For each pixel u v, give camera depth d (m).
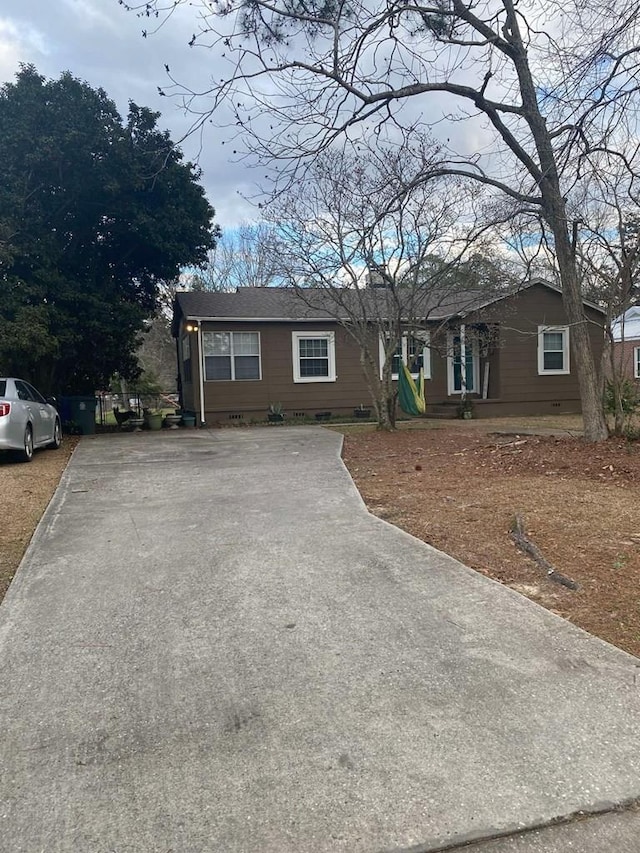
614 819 1.87
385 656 2.92
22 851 1.77
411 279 13.19
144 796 2.00
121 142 13.27
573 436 10.05
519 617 3.32
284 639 3.13
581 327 9.14
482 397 18.33
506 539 4.69
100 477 7.94
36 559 4.50
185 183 15.02
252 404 16.66
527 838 1.80
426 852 1.75
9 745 2.29
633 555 4.18
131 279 17.11
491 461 8.36
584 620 3.26
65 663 2.93
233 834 1.83
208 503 6.24
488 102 8.25
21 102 12.86
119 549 4.72
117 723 2.42
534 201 8.62
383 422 12.97
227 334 16.41
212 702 2.56
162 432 14.54
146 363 39.62
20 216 13.15
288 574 4.07
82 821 1.89
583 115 5.52
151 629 3.28
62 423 14.27
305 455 9.53
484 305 14.95
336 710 2.47
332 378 17.19
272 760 2.17
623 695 2.54
